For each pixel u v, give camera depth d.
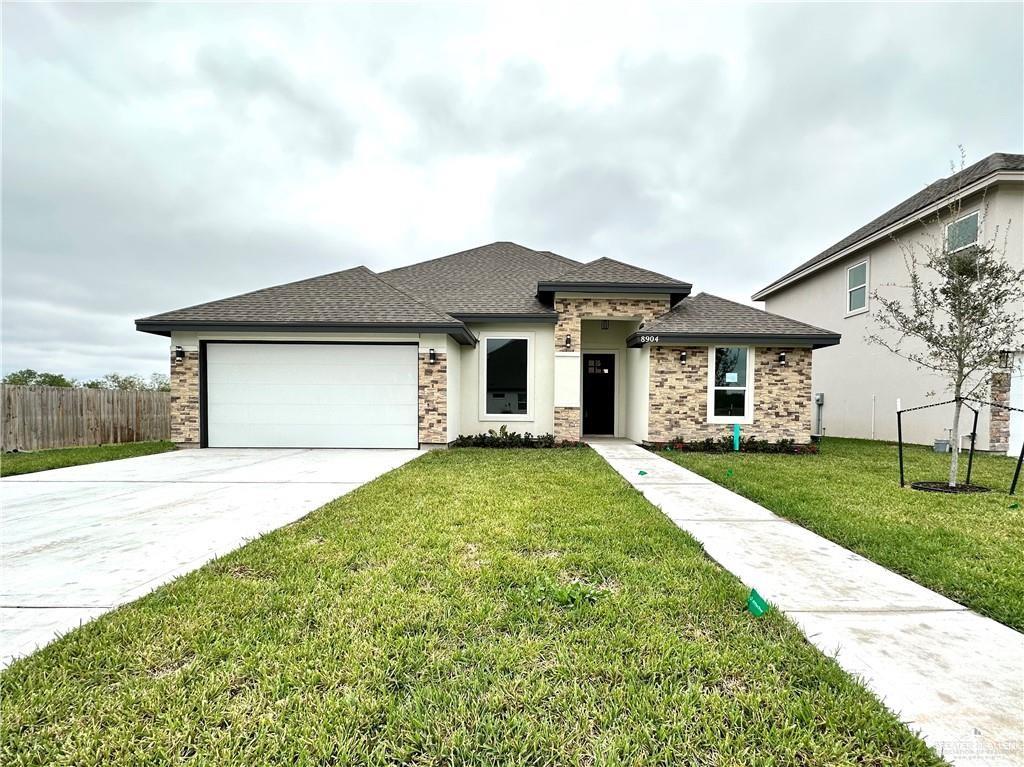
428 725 2.00
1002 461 10.38
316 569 3.66
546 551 4.14
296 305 12.13
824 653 2.58
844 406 17.09
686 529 4.94
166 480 7.58
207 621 2.83
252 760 1.83
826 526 4.96
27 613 2.97
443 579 3.48
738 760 1.84
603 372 15.45
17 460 9.88
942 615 3.04
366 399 11.88
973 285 7.71
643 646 2.61
